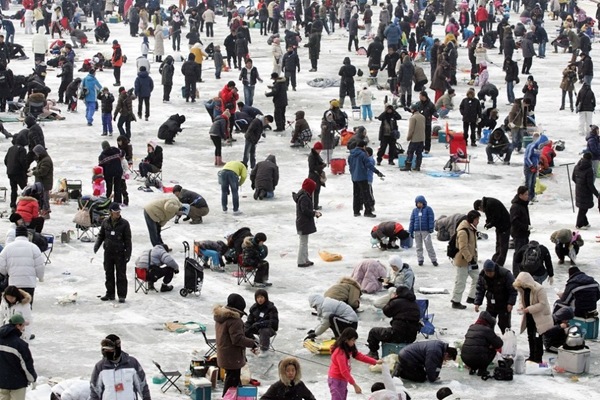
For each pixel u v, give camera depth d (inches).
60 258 2518.5
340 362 1638.8
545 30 6501.0
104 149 2930.6
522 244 2393.0
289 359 1504.7
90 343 1979.6
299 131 3804.1
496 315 2034.9
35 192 2797.7
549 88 5024.6
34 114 4156.0
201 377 1772.9
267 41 6269.7
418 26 5821.9
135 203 3034.0
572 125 4224.9
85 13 7273.6
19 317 1590.8
